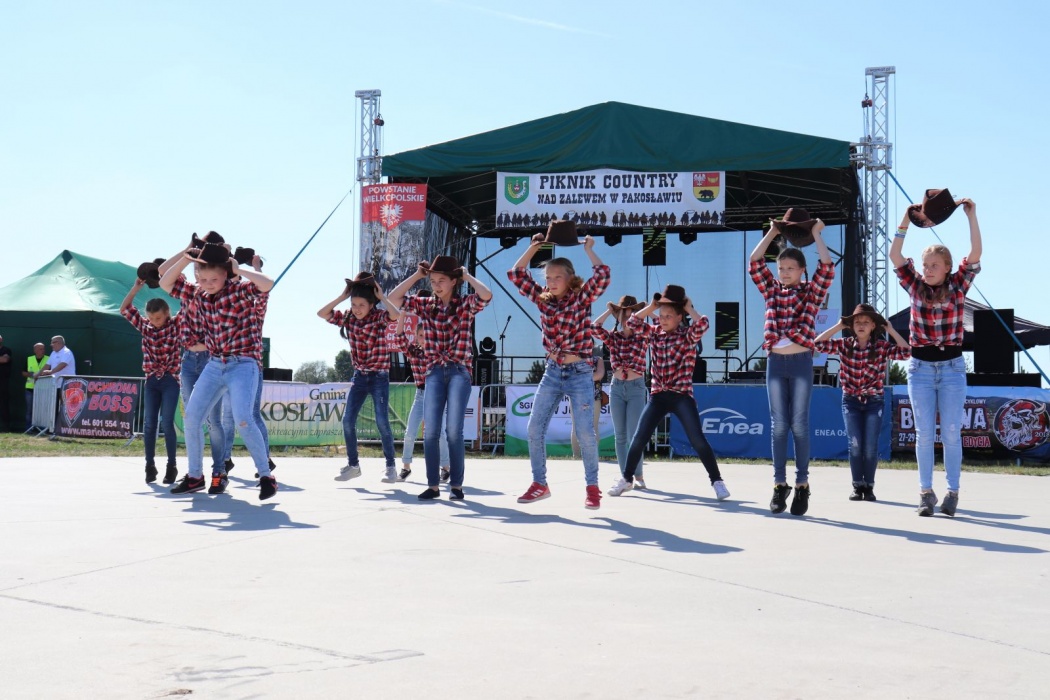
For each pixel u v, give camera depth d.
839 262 18.14
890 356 7.05
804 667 2.37
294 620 2.79
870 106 14.77
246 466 9.75
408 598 3.11
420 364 8.15
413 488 7.30
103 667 2.29
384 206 15.61
